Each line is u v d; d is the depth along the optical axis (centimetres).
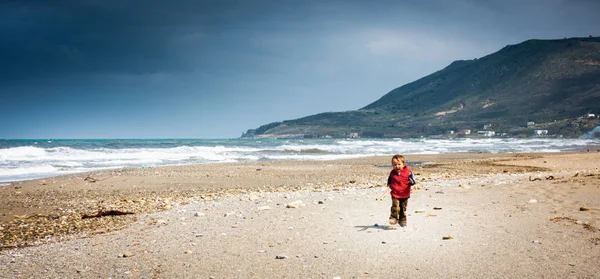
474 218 917
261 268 594
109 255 690
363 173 2627
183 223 954
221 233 829
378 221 916
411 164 3428
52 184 2033
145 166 3272
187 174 2514
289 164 3388
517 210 996
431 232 792
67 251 730
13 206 1394
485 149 7206
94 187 1936
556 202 1088
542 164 2922
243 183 2095
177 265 618
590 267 562
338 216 984
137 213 1155
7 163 3225
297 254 660
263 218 979
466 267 579
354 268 585
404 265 595
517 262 593
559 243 685
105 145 6650
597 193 1217
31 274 596
